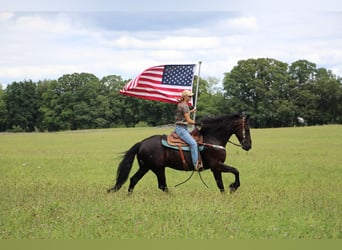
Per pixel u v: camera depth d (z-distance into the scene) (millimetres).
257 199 11523
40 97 99125
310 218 9727
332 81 88188
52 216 9859
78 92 94750
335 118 89562
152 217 9680
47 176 17938
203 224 9203
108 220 9508
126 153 12547
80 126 94750
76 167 20984
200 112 92562
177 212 9914
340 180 16641
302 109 87875
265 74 89562
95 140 46938
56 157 26266
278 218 9711
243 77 88688
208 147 12344
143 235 8680
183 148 12203
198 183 15922
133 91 14656
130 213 9930
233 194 12203
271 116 88375
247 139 12523
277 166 20641
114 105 95750
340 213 10328
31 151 31812
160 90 14500
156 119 97000
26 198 11734
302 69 89812
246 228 9078
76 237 8625
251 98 90812
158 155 12305
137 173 12664
